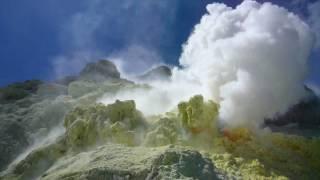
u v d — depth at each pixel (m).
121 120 32.78
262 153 31.22
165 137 30.81
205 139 31.86
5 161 35.09
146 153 27.61
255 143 32.22
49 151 31.83
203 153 29.66
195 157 26.48
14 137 36.97
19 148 36.28
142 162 26.22
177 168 25.38
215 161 28.95
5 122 38.19
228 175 26.86
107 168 25.62
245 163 29.52
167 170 25.17
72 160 28.97
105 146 29.53
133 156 27.41
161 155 26.03
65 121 34.19
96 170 25.58
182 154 26.31
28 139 36.97
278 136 33.50
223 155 29.70
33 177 30.72
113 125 31.56
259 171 28.91
